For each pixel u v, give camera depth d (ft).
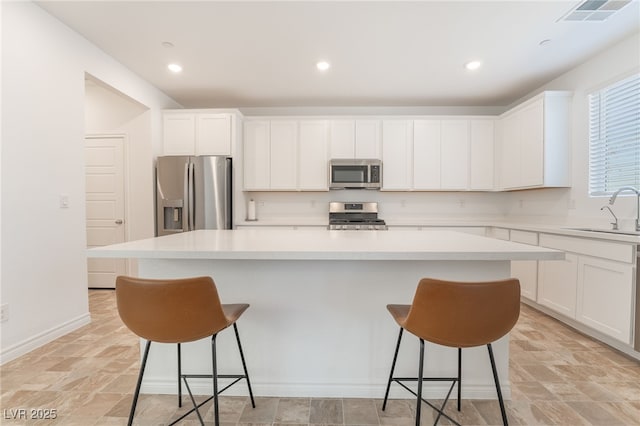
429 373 5.66
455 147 13.76
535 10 7.52
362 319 5.68
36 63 7.55
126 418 5.08
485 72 11.02
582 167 10.27
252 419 5.09
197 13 7.73
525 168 11.76
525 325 9.03
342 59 10.07
